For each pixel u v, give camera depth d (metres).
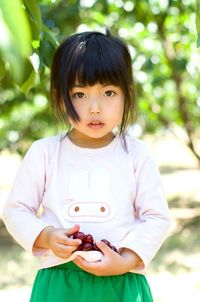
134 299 1.24
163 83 4.20
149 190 1.29
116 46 1.25
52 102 1.29
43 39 1.44
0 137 4.68
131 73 1.28
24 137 4.68
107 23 3.44
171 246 4.49
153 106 4.64
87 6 3.05
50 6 2.77
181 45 3.90
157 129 5.21
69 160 1.30
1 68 0.87
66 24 2.98
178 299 3.16
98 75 1.21
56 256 1.23
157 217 1.27
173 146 13.59
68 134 1.33
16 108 4.20
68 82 1.23
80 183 1.27
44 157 1.31
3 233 5.23
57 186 1.28
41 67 1.44
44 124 4.68
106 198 1.26
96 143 1.30
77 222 1.25
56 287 1.25
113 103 1.23
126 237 1.24
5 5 0.60
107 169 1.28
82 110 1.22
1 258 4.23
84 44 1.24
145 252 1.23
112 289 1.24
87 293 1.24
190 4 3.17
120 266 1.19
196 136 5.34
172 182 8.49
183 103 4.60
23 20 0.61
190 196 7.11
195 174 9.30
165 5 3.15
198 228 5.17
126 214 1.27
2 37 0.59
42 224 1.23
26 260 4.16
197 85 4.82
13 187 1.31
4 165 11.12
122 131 1.30
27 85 1.10
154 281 3.54
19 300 3.19
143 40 3.71
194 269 3.81
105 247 1.18
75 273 1.25
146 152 1.32
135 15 3.28
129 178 1.29
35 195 1.30
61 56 1.25
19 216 1.26
